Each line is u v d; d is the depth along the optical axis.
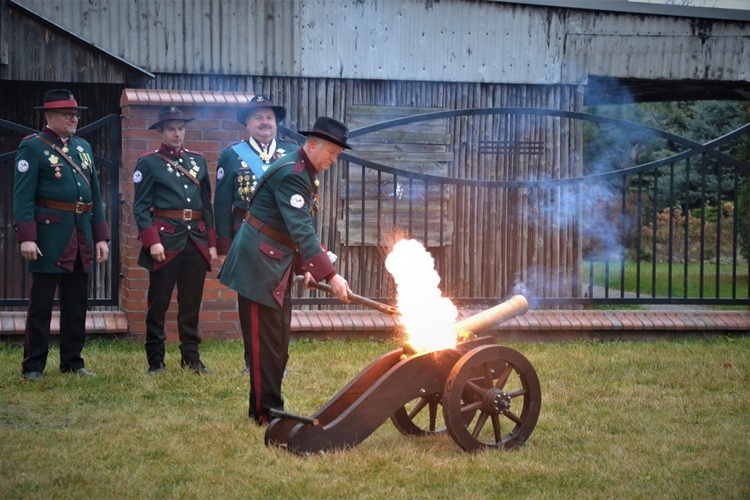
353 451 5.20
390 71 11.99
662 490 4.77
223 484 4.70
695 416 6.45
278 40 11.74
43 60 10.88
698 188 22.41
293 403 6.55
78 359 7.44
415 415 5.76
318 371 7.76
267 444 5.33
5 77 10.80
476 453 5.30
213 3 11.57
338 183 11.91
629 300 9.97
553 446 5.58
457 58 12.14
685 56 12.59
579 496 4.64
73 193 7.22
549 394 7.01
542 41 12.30
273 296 5.78
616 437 5.85
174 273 7.48
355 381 5.43
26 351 7.27
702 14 12.48
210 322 9.07
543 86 12.42
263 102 7.49
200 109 8.90
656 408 6.67
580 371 7.95
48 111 7.21
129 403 6.52
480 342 5.59
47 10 11.27
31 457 5.12
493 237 12.38
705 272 19.14
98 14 11.37
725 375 7.80
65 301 7.38
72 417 6.10
